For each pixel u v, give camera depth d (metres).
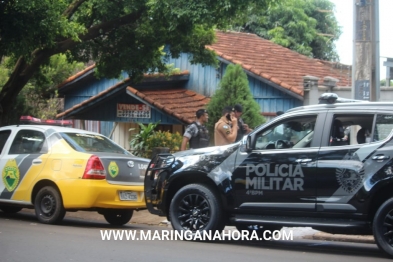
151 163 9.41
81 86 21.30
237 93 14.97
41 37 12.20
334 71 20.47
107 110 18.84
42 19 11.88
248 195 8.35
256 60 18.23
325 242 9.65
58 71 22.33
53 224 10.32
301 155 8.02
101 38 15.10
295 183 8.01
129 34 14.84
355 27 9.70
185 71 18.42
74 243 8.30
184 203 8.89
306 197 7.92
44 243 8.23
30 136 10.96
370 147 7.61
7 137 11.23
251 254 7.79
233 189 8.45
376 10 9.66
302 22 27.11
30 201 10.54
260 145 8.44
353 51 9.72
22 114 17.77
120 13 14.26
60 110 23.45
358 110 7.89
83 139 10.78
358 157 7.64
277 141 8.35
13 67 15.80
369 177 7.51
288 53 21.00
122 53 14.97
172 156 9.17
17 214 12.27
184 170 8.87
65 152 10.34
